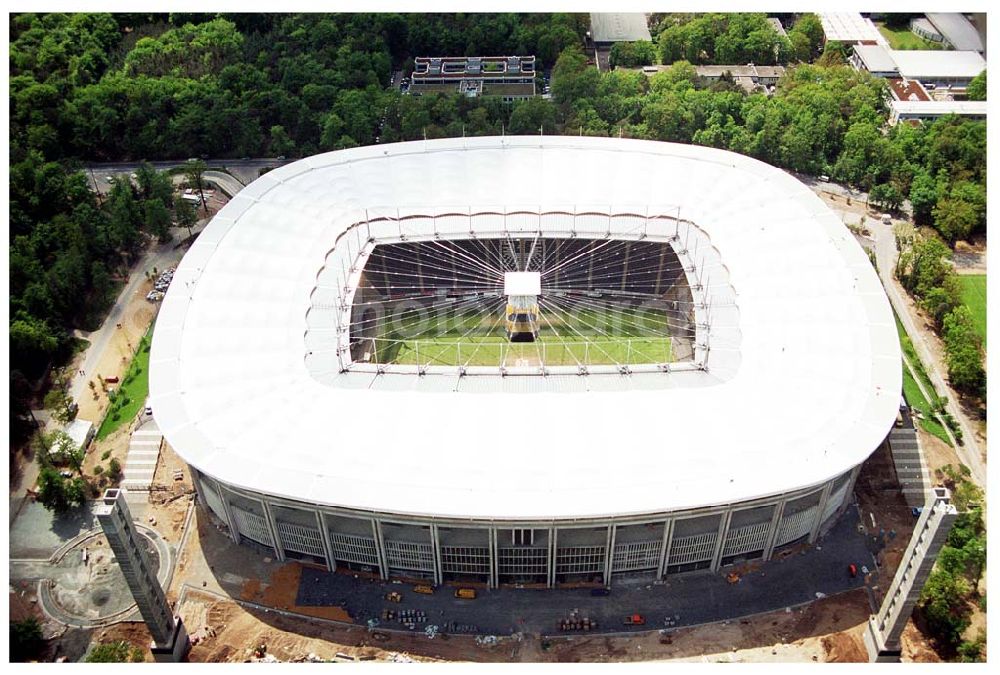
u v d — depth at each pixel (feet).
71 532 653.30
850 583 599.57
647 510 536.01
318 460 570.46
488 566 592.19
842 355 639.76
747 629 572.10
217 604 593.83
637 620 575.38
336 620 582.35
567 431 590.14
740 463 563.89
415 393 622.13
